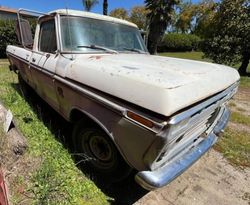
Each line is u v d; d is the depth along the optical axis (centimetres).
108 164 250
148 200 249
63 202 225
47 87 321
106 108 208
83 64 241
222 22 1325
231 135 431
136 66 219
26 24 379
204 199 260
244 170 325
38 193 227
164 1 1938
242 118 534
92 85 220
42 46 351
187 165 222
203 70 227
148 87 173
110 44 329
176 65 237
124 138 196
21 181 240
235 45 1295
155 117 167
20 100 470
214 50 1370
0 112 312
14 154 268
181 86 174
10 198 218
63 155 293
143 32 421
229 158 352
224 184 290
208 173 310
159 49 3459
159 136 166
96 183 260
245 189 286
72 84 248
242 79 1123
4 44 1453
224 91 237
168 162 211
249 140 417
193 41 3681
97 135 247
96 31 318
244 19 1257
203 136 278
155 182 187
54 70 286
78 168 277
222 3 1339
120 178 249
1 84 604
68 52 282
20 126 354
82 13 318
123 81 192
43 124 373
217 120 294
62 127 370
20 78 515
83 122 259
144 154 184
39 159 277
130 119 184
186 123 185
